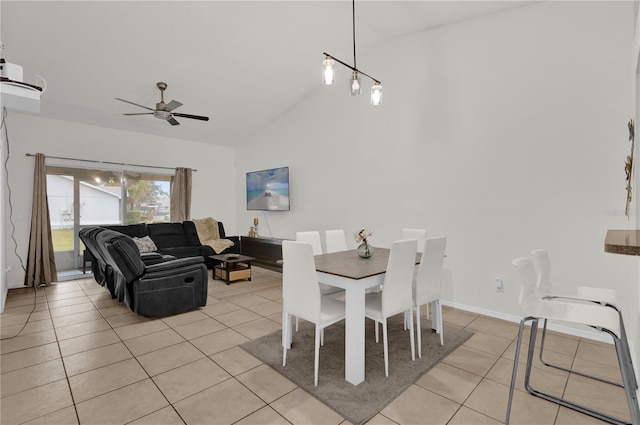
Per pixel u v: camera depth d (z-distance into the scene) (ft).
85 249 17.30
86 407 6.04
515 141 10.23
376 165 14.15
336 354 8.23
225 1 10.66
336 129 15.98
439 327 9.05
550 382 6.82
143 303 10.63
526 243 10.07
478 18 11.03
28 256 15.56
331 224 16.33
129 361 7.86
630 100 8.32
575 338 9.09
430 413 5.86
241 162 23.20
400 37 13.10
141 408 6.01
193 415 5.81
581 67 9.05
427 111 12.35
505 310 10.58
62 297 13.69
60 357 8.07
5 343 8.93
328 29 12.41
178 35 12.03
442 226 11.99
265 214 20.95
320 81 16.39
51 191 16.78
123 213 19.13
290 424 5.58
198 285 11.79
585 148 9.00
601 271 8.80
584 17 9.00
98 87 14.39
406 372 7.29
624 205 8.41
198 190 22.24
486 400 6.25
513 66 10.26
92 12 10.48
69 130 17.08
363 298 7.00
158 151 20.43
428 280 8.52
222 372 7.34
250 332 9.73
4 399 6.30
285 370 7.38
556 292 6.61
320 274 7.70
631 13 8.33
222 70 14.60
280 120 19.49
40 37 11.16
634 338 7.98
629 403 4.41
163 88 14.85
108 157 18.39
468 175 11.28
